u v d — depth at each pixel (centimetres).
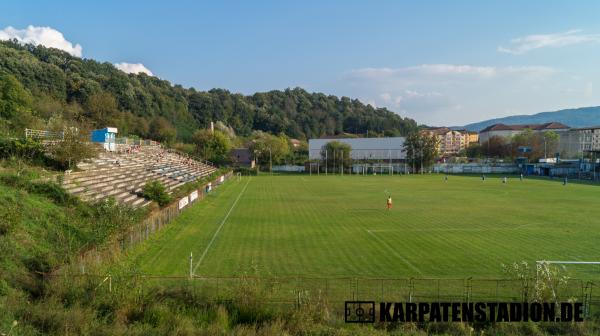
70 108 9362
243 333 1477
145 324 1531
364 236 3303
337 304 1805
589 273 2380
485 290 2038
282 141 14675
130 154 6862
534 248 2941
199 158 11144
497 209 4788
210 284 2023
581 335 1550
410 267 2469
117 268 1939
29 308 1503
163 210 3500
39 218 2483
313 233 3409
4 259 1872
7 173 3012
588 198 5862
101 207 2752
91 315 1520
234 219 4044
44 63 12025
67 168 3972
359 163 13725
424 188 7438
